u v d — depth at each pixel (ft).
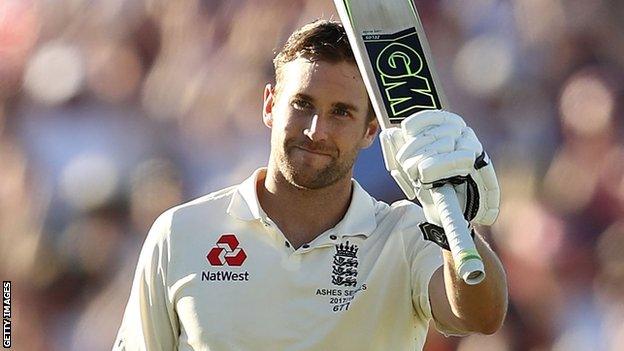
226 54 70.85
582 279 60.64
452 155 26.66
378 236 31.22
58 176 71.61
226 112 69.31
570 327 60.03
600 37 64.34
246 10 71.10
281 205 31.12
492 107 65.21
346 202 31.30
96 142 71.87
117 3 74.90
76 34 75.41
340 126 29.84
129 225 69.36
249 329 30.04
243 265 30.55
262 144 67.82
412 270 30.71
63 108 73.51
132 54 73.72
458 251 25.77
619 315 59.06
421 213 31.68
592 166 62.03
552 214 61.87
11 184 72.23
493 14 66.74
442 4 67.82
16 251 70.44
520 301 61.21
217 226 31.22
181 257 31.01
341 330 30.25
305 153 29.81
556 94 64.28
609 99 62.85
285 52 30.58
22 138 73.72
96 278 68.80
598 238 60.85
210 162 68.95
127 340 32.09
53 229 70.18
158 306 31.27
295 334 30.04
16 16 76.54
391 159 28.04
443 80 66.33
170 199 68.95
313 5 69.10
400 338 30.89
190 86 70.95
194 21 72.54
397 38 29.30
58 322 68.59
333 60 29.73
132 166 70.54
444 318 29.86
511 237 62.28
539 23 65.67
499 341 60.49
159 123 71.15
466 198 27.32
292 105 30.04
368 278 30.58
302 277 30.35
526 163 63.36
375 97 29.01
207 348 30.12
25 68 75.25
